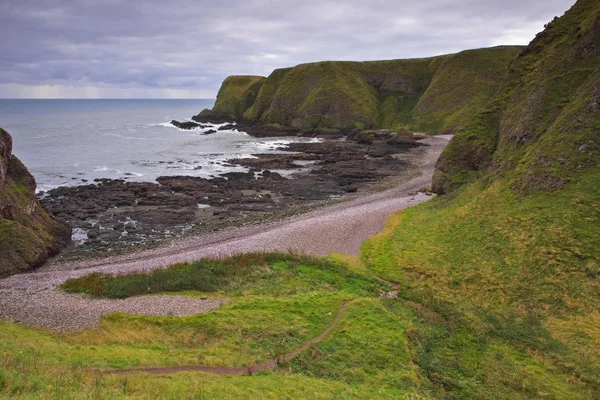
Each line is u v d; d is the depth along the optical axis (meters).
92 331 24.09
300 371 19.69
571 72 43.88
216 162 89.38
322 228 44.19
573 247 28.42
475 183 46.66
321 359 20.75
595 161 33.81
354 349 21.66
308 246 39.53
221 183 69.25
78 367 17.14
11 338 20.62
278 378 18.12
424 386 19.31
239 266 34.41
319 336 22.97
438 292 29.19
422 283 30.77
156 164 87.06
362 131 126.06
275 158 92.19
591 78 39.72
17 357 16.41
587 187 32.34
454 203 45.25
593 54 43.19
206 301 28.34
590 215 30.17
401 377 19.55
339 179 73.81
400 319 24.86
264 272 33.47
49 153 99.19
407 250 36.38
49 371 15.30
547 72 46.78
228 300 28.36
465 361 21.55
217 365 19.34
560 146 36.44
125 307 27.53
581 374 19.86
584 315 24.06
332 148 108.25
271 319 24.69
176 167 83.88
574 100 39.78
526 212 33.84
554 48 50.06
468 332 24.00
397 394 18.02
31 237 37.94
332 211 53.09
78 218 51.22
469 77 136.88
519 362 21.36
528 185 36.38
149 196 59.81
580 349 21.61
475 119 56.44
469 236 35.34
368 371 20.02
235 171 80.38
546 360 21.25
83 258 39.62
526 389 19.23
